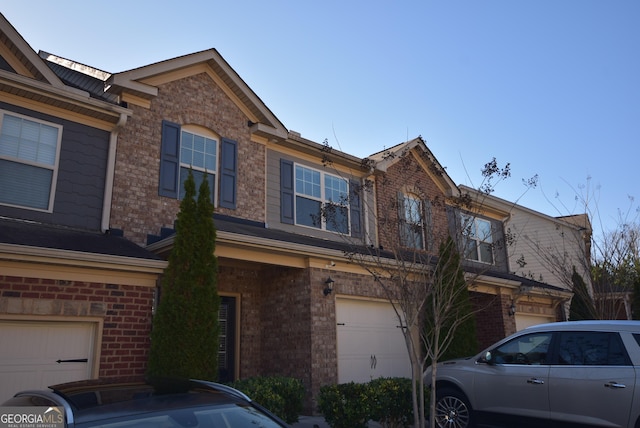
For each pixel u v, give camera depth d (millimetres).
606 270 14719
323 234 14117
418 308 7988
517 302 16938
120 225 10438
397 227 9922
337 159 14828
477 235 18531
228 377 11484
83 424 3037
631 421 6789
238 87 13055
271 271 12086
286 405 7707
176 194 11500
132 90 11211
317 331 10906
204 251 8578
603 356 7320
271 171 13570
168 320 8102
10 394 7617
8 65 10000
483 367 8477
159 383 4031
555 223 24469
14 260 7691
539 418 7617
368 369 11969
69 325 8305
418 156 16234
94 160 10477
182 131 12055
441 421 8672
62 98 10023
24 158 9648
